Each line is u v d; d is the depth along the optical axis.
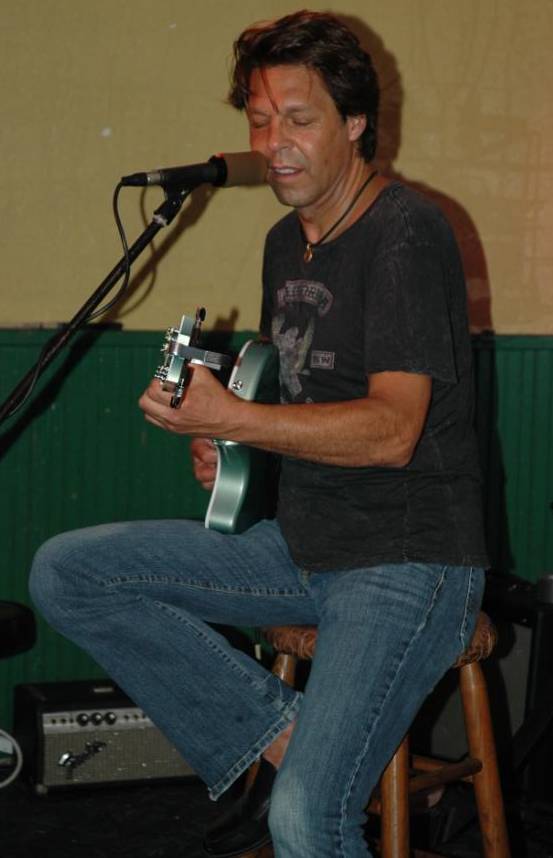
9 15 4.78
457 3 5.30
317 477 3.09
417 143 5.32
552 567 5.52
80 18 4.85
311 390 3.17
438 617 2.91
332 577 3.09
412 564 2.93
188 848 4.21
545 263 5.48
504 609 4.41
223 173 3.30
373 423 2.78
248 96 3.13
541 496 5.51
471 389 3.13
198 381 2.80
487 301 5.46
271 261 3.39
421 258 2.92
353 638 2.83
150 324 5.09
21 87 4.82
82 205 4.94
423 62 5.29
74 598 3.16
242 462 3.27
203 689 3.14
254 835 3.12
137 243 3.47
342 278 3.08
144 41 4.93
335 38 3.02
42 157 4.88
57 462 4.98
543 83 5.44
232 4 5.01
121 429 5.05
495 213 5.44
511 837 4.20
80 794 4.61
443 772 3.37
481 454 5.45
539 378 5.47
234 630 5.09
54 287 4.95
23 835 4.27
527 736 4.14
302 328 3.19
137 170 4.98
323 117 3.02
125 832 4.33
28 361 4.88
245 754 3.13
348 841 2.72
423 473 2.99
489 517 5.48
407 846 3.19
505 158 5.43
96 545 3.19
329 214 3.11
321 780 2.69
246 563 3.22
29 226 4.90
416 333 2.86
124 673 3.20
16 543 4.97
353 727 2.74
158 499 5.13
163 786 4.72
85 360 4.97
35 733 4.53
